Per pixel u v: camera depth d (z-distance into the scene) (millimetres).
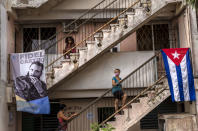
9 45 10023
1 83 9094
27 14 10820
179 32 10977
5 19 9672
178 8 10312
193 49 9570
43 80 9422
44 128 11203
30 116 11305
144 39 11555
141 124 11336
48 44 11539
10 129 10078
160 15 10969
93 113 11133
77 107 11180
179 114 9680
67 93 10781
